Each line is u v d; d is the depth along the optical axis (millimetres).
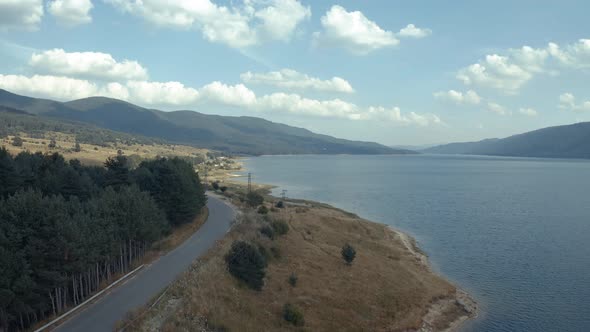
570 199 160125
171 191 68750
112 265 48062
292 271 54625
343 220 94062
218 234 66250
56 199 41562
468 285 63281
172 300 37500
